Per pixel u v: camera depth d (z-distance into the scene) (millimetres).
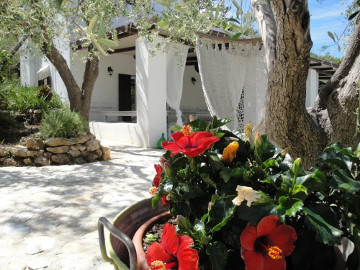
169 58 9188
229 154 1113
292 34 1616
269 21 2047
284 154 1151
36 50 7891
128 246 894
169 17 2377
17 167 6473
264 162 1086
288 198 918
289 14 1545
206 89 6422
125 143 10031
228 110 6504
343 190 969
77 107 8906
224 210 951
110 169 6301
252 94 6539
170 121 10812
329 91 2074
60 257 2734
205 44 6207
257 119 6492
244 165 1114
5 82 8984
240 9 1937
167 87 9359
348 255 984
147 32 6680
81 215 3705
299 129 1958
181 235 930
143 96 9055
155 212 1440
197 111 12828
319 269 955
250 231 899
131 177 5625
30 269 2535
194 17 2262
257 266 884
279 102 1883
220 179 1104
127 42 9867
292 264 978
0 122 8211
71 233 3227
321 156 1075
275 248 875
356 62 1924
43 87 10266
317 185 974
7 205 4020
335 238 844
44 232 3244
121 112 10641
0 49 8055
